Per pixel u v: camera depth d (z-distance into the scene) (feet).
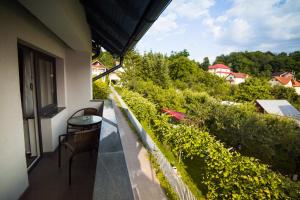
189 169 16.72
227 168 10.99
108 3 7.02
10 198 6.36
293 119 41.83
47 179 8.42
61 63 14.79
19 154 6.91
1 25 5.84
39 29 9.37
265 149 27.25
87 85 17.48
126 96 37.37
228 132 33.32
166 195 11.07
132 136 19.33
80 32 9.57
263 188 9.32
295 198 8.80
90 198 7.22
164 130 20.52
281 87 108.99
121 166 4.79
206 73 126.72
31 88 10.12
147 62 89.35
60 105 15.06
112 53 25.02
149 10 5.55
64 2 6.13
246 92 101.35
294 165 26.76
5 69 6.04
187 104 52.49
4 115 5.94
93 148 9.11
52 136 11.35
